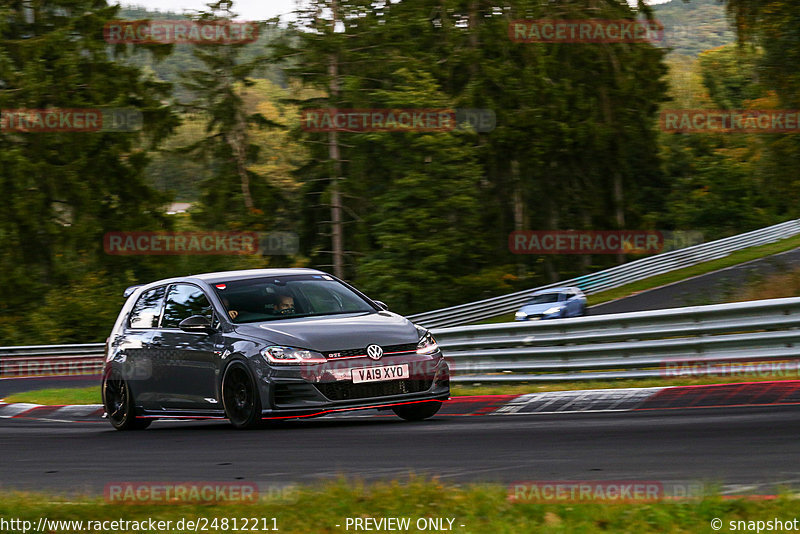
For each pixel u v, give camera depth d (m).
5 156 182.88
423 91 187.75
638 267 172.50
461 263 197.88
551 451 24.11
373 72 198.62
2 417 51.19
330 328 32.47
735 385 35.62
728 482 18.78
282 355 31.38
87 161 193.88
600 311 139.38
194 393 34.56
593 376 44.44
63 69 192.00
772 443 23.34
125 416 37.62
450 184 190.62
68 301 192.75
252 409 31.89
